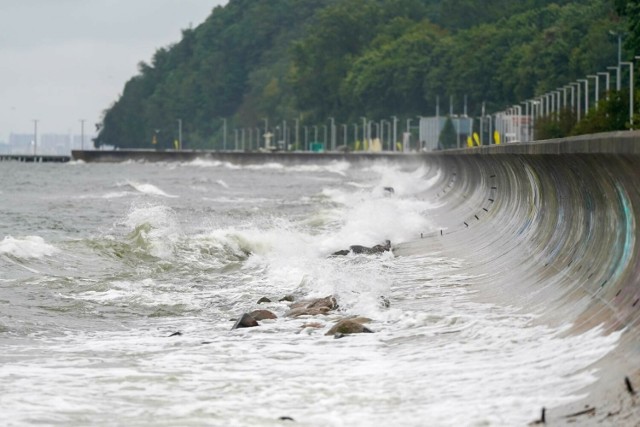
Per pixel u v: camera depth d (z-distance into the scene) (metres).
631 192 36.97
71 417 30.23
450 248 74.56
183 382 34.75
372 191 177.50
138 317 51.38
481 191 96.50
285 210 134.62
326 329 44.78
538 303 45.03
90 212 132.12
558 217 51.06
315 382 34.53
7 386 33.84
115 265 69.94
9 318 49.56
